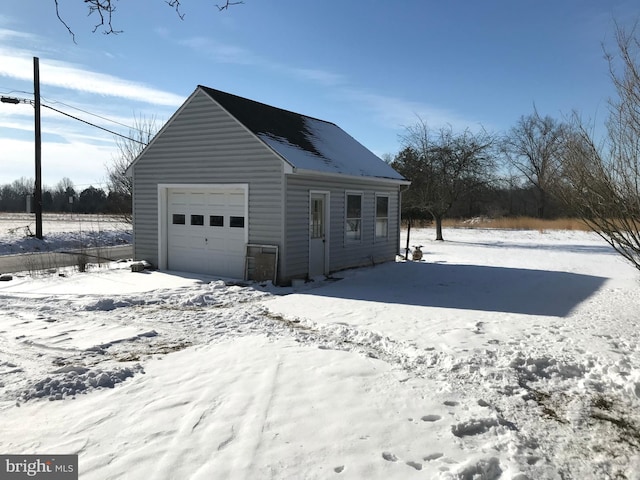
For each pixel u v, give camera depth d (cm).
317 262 1332
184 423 417
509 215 5084
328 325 772
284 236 1178
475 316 854
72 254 1923
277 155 1167
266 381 512
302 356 596
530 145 4416
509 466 361
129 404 455
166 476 340
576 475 362
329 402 461
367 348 661
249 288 1127
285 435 398
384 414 438
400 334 716
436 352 625
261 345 645
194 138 1307
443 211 2698
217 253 1312
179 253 1386
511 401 487
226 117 1247
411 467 356
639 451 399
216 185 1274
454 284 1242
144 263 1397
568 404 487
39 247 2186
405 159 2684
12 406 451
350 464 358
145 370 549
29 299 983
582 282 1295
